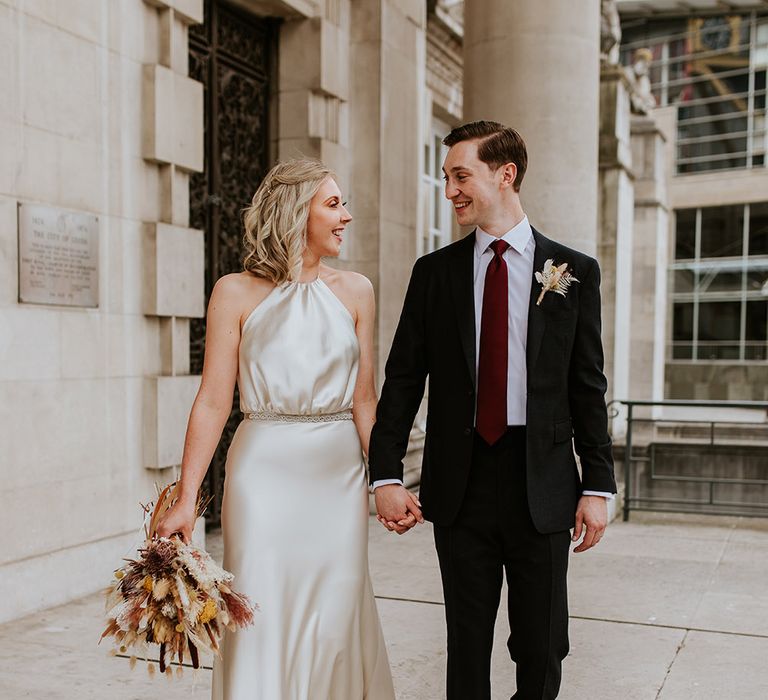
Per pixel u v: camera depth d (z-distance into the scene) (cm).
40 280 460
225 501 255
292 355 251
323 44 725
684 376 3622
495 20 678
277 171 259
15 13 444
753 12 3475
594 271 266
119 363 518
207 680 366
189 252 563
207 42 654
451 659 266
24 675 369
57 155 472
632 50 3741
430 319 270
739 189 3506
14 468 447
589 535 262
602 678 377
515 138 263
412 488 818
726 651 411
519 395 260
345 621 256
